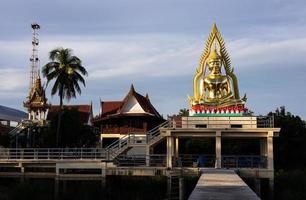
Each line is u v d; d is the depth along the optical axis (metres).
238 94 45.00
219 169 38.69
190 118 42.94
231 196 19.62
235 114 42.84
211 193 20.67
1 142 66.81
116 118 71.00
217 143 41.53
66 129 63.19
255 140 61.88
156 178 48.47
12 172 47.62
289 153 62.62
